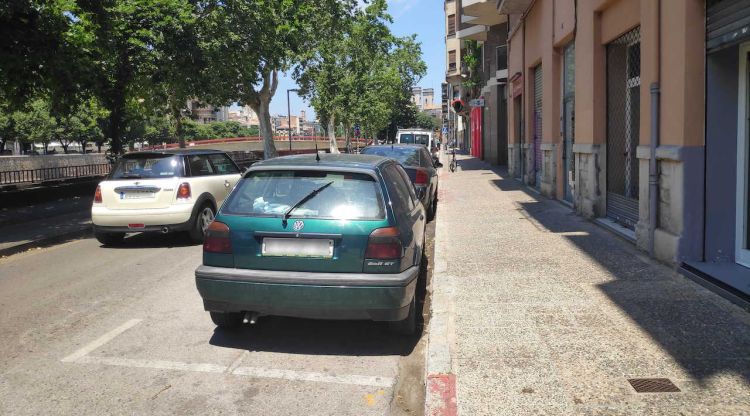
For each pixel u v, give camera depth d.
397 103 74.12
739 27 5.10
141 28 16.39
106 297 6.51
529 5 15.40
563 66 12.32
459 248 7.95
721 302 5.04
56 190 17.81
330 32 38.41
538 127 15.90
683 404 3.38
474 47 36.91
